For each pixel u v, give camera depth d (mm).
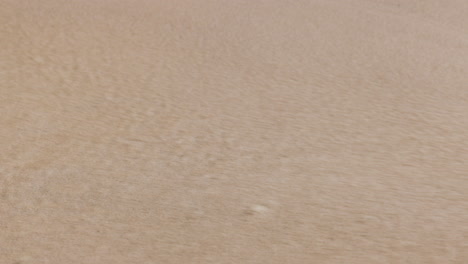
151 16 19016
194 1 22281
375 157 9328
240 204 7305
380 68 15617
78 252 6055
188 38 17016
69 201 7309
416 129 10922
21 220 6766
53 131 9875
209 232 6539
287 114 11469
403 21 23359
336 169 8703
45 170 8281
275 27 19453
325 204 7355
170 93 12414
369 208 7270
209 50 16031
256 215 6988
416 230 6672
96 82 12781
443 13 26516
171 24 18328
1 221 6723
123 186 7816
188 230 6582
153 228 6621
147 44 15977
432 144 10109
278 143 9812
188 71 14086
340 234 6535
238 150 9406
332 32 19562
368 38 19281
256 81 13664
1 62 13438
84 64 13906
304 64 15430
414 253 6125
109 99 11773
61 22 17000
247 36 17891
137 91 12391
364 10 24734
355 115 11617
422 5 27578
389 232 6605
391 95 13211
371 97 12969
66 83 12555
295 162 8945
